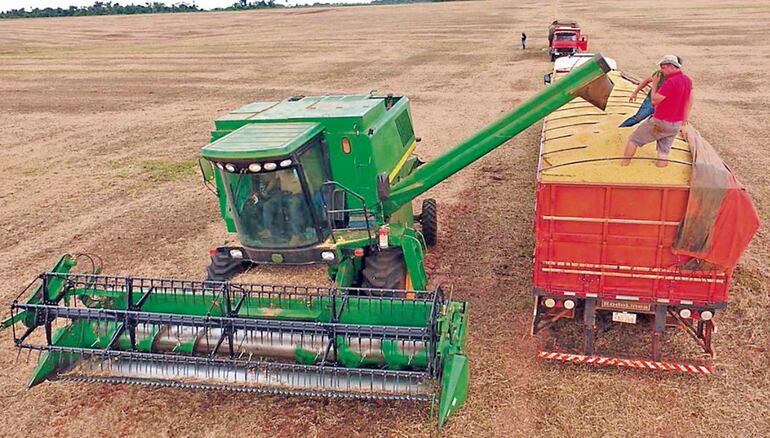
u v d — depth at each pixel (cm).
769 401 700
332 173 816
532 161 1734
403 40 5544
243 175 743
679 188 687
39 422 714
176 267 1133
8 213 1488
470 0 16562
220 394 753
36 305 706
